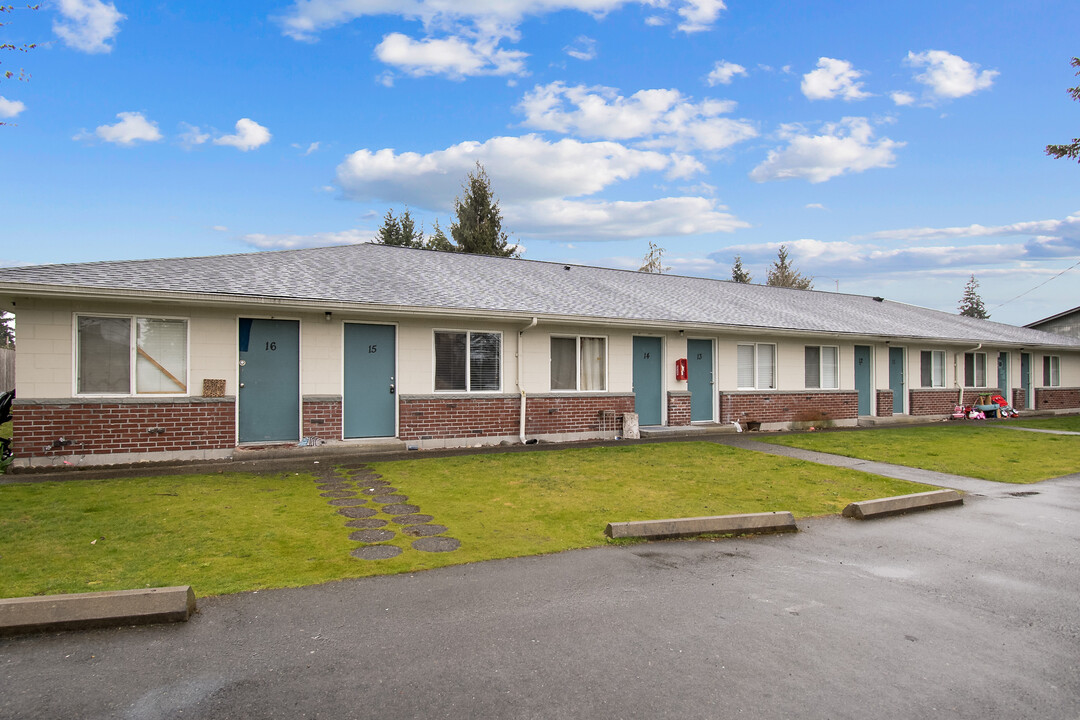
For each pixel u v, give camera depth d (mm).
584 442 14383
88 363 10297
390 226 44188
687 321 15602
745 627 4613
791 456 12672
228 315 11195
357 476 9906
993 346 23141
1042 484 10531
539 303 14297
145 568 5461
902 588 5555
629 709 3471
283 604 4801
